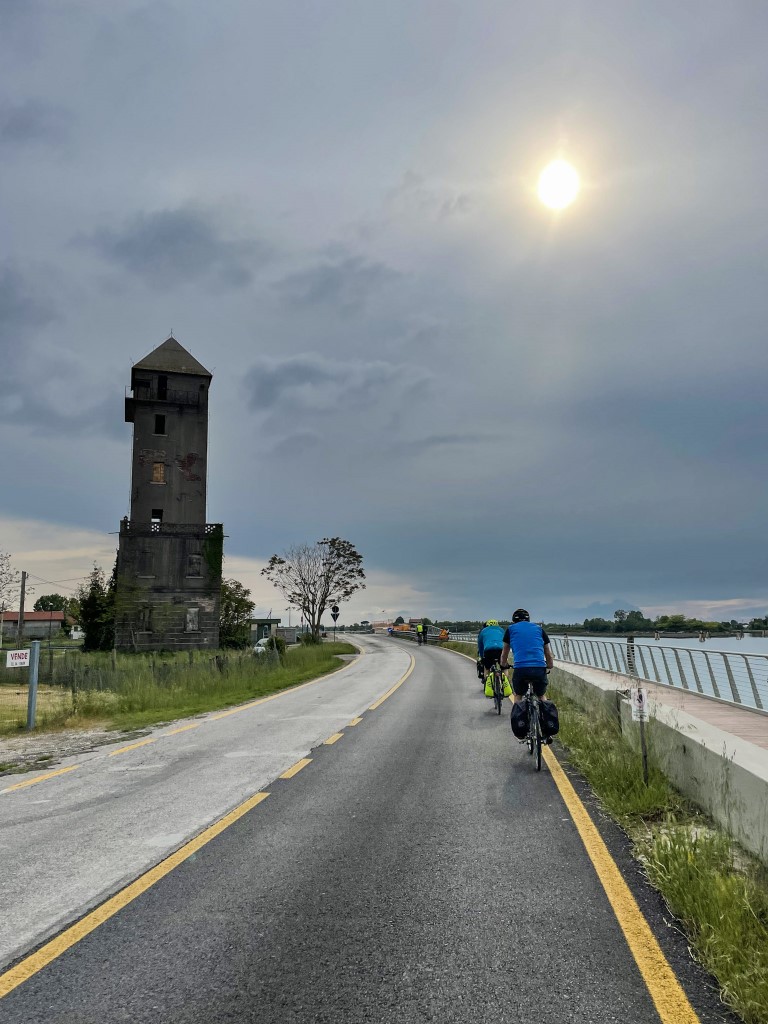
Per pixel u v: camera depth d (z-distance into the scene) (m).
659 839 4.81
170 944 3.58
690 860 4.27
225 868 4.78
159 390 51.72
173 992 3.09
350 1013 2.88
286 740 10.65
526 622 8.98
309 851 5.14
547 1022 2.80
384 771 8.12
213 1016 2.88
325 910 4.00
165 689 18.73
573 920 3.82
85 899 4.25
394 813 6.20
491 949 3.47
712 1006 2.92
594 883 4.39
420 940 3.59
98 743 10.82
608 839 5.34
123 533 48.06
